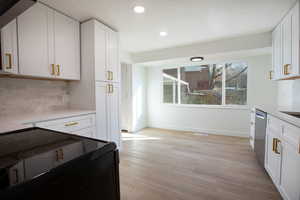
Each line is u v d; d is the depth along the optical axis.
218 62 3.80
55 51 1.95
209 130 4.00
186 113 4.27
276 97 3.26
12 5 0.82
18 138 0.85
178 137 3.66
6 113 1.82
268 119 1.87
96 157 0.63
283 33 2.12
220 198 1.54
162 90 4.58
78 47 2.26
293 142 1.29
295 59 1.80
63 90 2.41
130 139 3.53
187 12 1.99
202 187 1.72
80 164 0.56
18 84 1.92
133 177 1.93
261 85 3.39
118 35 2.61
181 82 4.34
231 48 2.90
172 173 2.02
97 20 2.21
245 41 2.78
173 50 3.43
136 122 4.31
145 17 2.13
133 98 4.18
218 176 1.94
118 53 2.63
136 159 2.46
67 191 0.51
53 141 0.78
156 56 3.64
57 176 0.48
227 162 2.33
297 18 1.74
